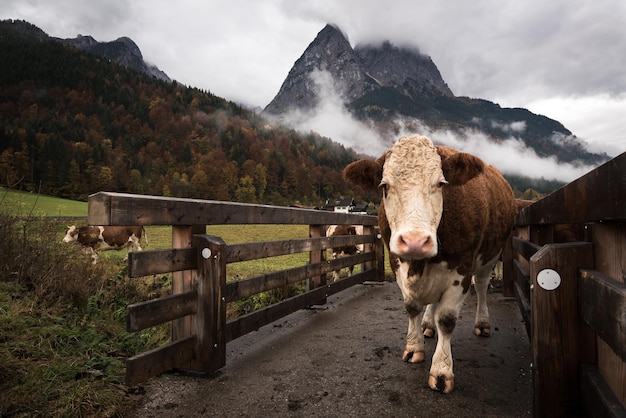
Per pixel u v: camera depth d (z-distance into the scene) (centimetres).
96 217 266
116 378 310
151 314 299
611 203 162
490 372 354
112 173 8494
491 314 573
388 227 356
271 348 420
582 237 479
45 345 344
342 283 677
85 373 312
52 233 575
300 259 1374
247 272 896
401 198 284
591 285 183
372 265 854
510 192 484
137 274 287
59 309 433
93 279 564
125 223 274
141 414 277
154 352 304
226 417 275
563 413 211
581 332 209
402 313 571
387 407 289
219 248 348
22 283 474
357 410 285
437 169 290
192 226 343
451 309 324
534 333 218
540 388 215
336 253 1267
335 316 557
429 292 329
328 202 9950
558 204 261
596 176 182
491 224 388
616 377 182
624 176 147
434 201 286
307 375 346
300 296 522
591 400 186
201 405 291
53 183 7181
